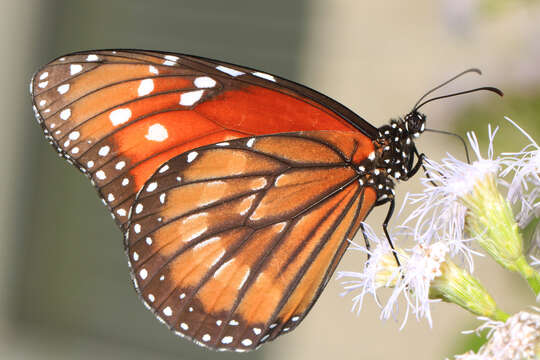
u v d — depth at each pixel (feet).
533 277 1.23
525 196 1.24
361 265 2.07
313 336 2.25
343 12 2.47
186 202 1.26
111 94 1.26
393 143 1.27
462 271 1.23
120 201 1.27
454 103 1.45
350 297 2.20
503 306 1.52
